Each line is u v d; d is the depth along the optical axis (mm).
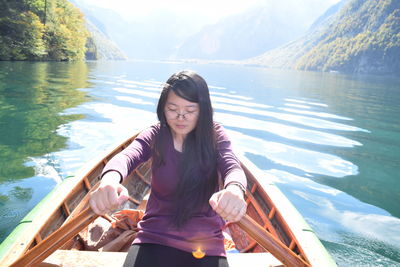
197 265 1275
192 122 1321
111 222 2443
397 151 6535
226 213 1102
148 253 1300
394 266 2836
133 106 9938
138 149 1419
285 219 2115
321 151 6305
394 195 4402
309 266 1217
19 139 5922
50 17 38656
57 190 2295
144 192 3654
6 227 3168
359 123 9359
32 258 1157
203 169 1361
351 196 4328
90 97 11188
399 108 12875
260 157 5797
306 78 36406
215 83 22516
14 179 4242
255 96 14945
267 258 1846
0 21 30641
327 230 3447
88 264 1705
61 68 25172
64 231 1144
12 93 10891
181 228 1360
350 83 30016
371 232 3426
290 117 9727
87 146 5695
